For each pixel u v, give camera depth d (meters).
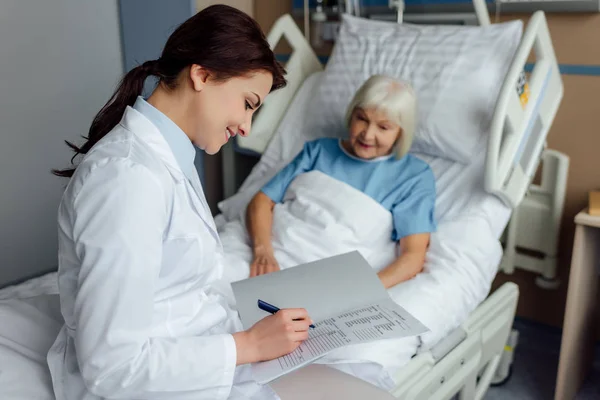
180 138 0.85
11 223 2.00
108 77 2.19
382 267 1.54
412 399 1.26
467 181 1.69
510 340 1.89
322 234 1.51
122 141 0.81
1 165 1.95
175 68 0.83
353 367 1.14
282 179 1.70
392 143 1.60
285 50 2.61
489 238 1.56
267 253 1.53
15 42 1.91
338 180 1.62
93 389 0.76
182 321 0.88
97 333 0.73
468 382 1.54
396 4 2.10
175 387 0.78
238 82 0.82
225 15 0.81
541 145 1.73
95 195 0.74
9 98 1.93
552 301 2.15
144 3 2.09
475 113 1.72
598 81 1.88
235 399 0.90
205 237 0.88
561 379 1.76
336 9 2.36
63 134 2.09
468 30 1.81
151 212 0.76
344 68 1.99
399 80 1.60
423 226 1.52
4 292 1.32
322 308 1.08
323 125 2.01
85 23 2.08
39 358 0.94
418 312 1.32
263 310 1.08
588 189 1.98
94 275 0.73
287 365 0.88
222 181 2.68
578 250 1.65
